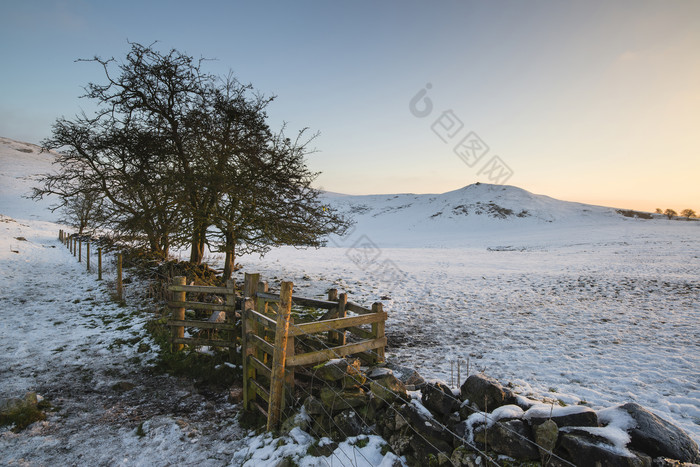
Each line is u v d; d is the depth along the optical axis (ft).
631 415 9.91
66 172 42.39
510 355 24.97
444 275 66.54
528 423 10.63
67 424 16.37
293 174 37.32
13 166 399.85
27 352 24.70
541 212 342.64
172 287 23.71
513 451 10.13
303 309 35.45
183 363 22.15
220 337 24.70
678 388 19.19
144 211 38.78
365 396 14.01
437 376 20.75
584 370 22.04
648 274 64.85
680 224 264.72
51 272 57.77
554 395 18.13
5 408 16.57
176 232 36.22
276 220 36.88
